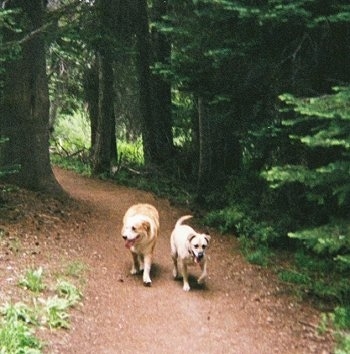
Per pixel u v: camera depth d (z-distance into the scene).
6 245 9.21
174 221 13.57
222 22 10.39
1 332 6.02
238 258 10.91
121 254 10.39
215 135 15.65
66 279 8.42
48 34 12.66
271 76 10.73
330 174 7.55
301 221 11.30
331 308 8.59
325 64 10.38
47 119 13.38
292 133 9.88
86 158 22.89
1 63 11.20
